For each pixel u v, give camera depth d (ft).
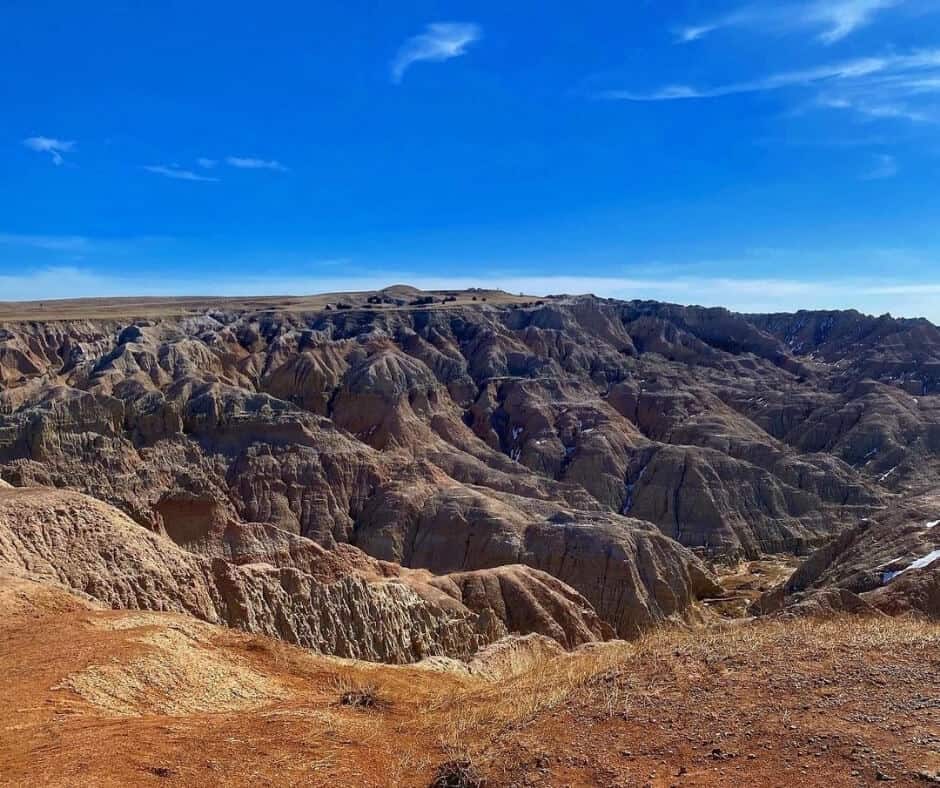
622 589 255.70
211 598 123.24
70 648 68.64
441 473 362.53
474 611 194.70
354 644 135.95
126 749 47.16
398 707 63.41
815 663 48.24
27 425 292.81
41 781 42.19
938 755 35.04
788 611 109.40
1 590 86.53
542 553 276.41
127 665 65.51
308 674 77.71
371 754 49.14
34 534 114.21
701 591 280.92
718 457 380.37
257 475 326.65
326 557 206.49
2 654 68.13
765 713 42.06
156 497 289.33
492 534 292.40
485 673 100.27
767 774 36.17
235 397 360.28
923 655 47.52
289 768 46.11
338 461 344.49
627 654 63.87
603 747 42.09
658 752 40.45
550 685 59.11
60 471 285.23
